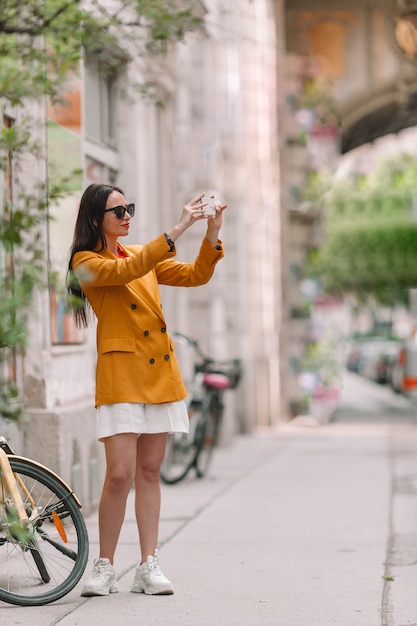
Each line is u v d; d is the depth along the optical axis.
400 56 25.39
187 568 7.71
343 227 65.06
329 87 25.58
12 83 7.10
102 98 12.38
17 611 6.22
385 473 14.19
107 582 6.70
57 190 7.36
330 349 26.97
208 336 18.58
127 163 13.12
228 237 21.33
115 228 6.59
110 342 6.54
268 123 23.77
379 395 40.75
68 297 6.27
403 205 64.62
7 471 6.17
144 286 6.64
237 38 19.64
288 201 26.31
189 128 16.62
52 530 6.37
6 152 7.62
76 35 7.39
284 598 6.73
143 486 6.81
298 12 25.52
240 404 21.59
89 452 10.08
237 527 9.62
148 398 6.55
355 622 6.13
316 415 26.16
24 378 9.41
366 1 25.31
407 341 31.11
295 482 13.17
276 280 25.22
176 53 16.02
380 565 7.88
